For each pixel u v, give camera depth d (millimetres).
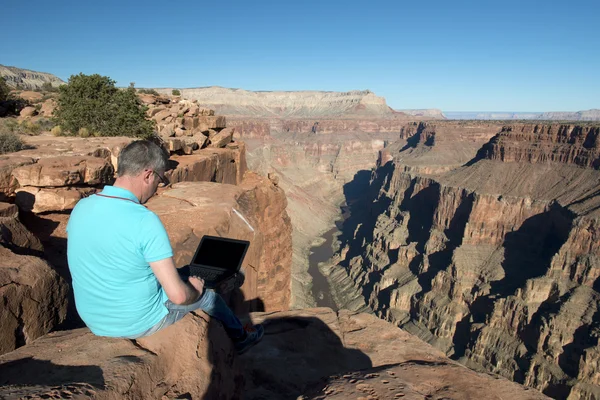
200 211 10367
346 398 3430
